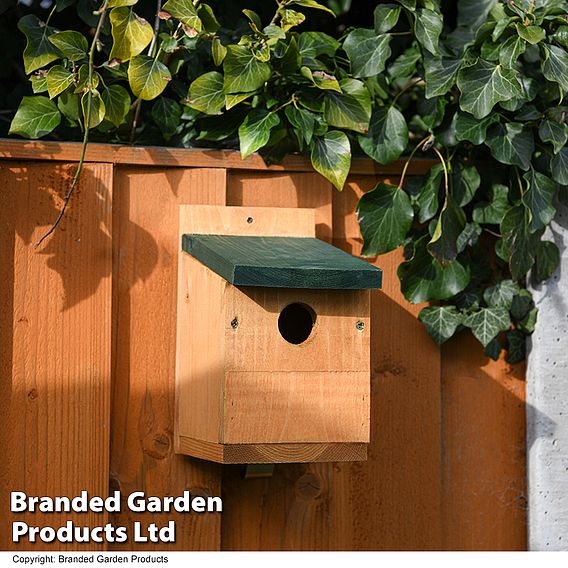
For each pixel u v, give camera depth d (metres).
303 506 2.04
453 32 2.14
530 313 2.07
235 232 2.00
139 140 2.08
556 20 2.00
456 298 2.07
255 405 1.89
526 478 2.09
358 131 2.02
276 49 2.00
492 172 2.06
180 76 2.07
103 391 1.98
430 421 2.07
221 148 2.08
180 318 2.00
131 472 1.99
